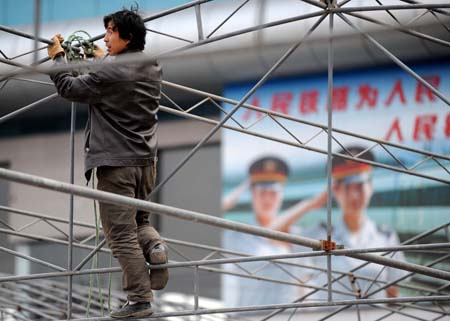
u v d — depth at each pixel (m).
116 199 15.61
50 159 42.34
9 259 42.09
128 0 38.09
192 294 40.53
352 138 38.19
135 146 16.84
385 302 17.95
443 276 18.81
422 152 22.94
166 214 16.19
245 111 39.56
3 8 39.31
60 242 21.23
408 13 30.59
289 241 17.50
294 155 39.22
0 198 39.06
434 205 37.19
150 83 17.06
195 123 41.16
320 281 37.81
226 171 40.25
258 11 34.91
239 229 16.88
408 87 37.59
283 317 38.34
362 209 38.22
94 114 16.95
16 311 28.83
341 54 36.44
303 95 38.62
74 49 18.00
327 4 18.38
